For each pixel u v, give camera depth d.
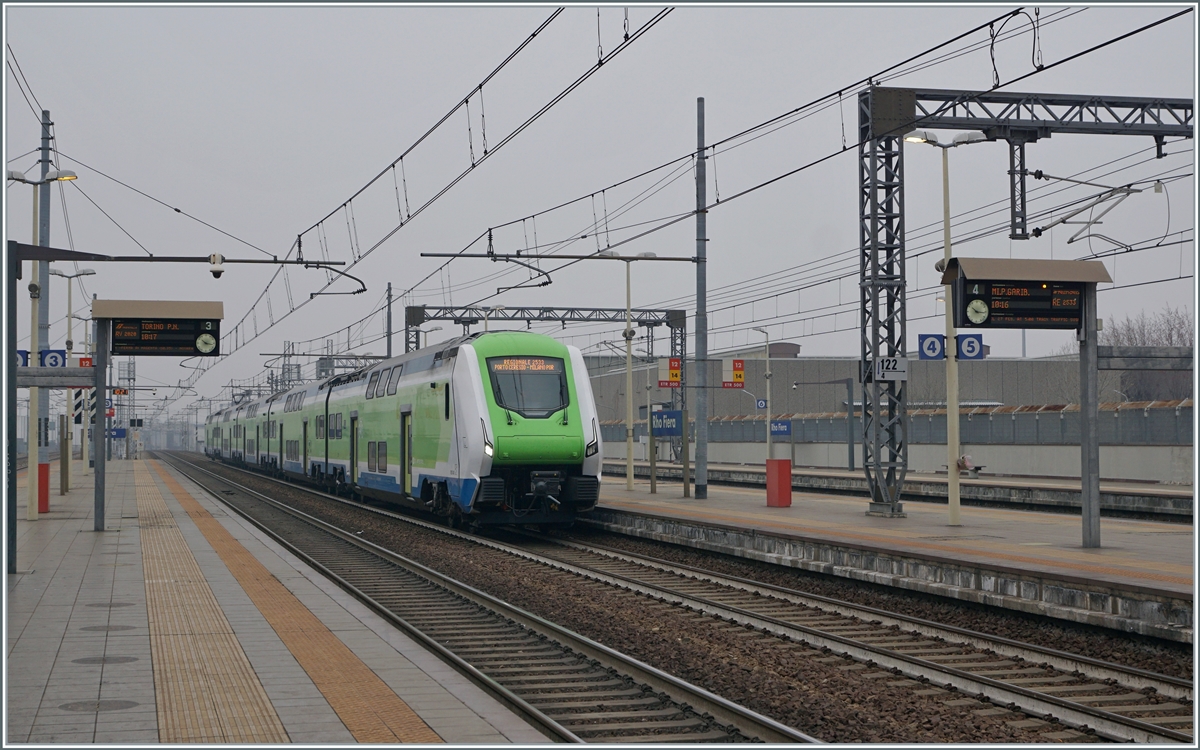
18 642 12.06
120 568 18.78
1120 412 40.81
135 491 44.72
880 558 18.33
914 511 28.00
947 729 9.73
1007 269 19.06
